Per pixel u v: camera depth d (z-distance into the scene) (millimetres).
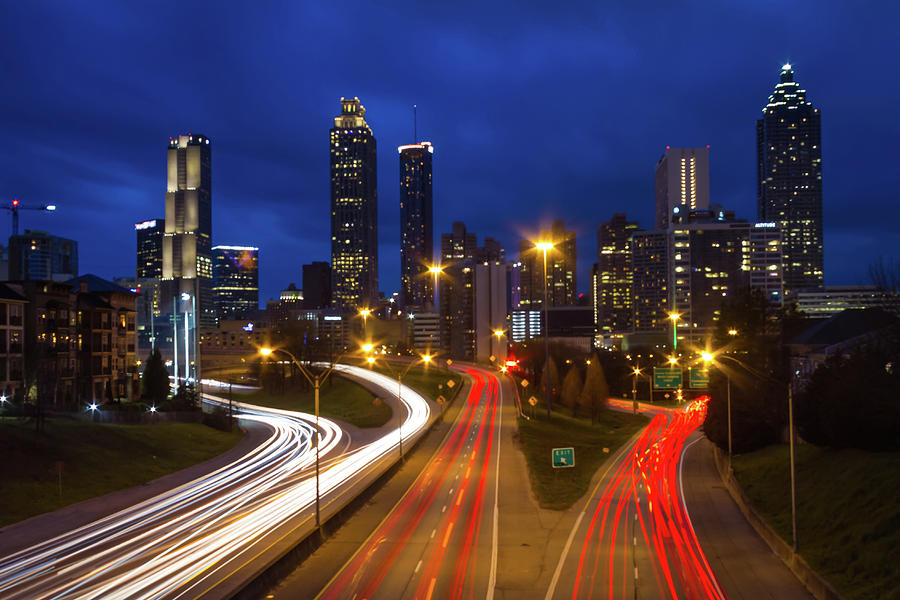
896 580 27812
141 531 38938
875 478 38344
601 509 45906
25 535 38125
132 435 68375
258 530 38781
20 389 82000
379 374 149250
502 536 38438
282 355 148125
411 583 29891
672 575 31531
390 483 54344
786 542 35625
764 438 66375
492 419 94188
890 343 48719
